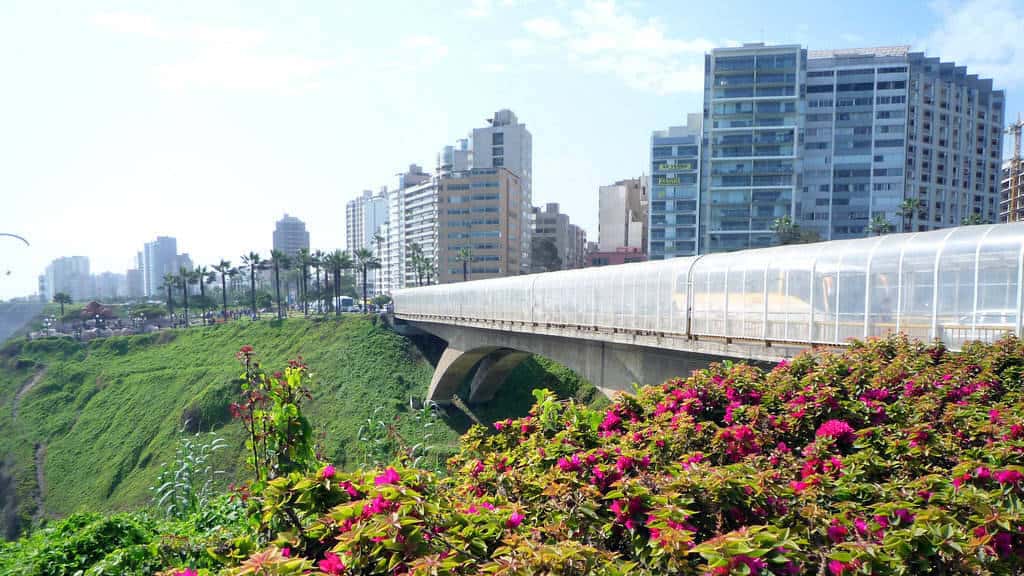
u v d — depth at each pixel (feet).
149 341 300.61
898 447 25.70
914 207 314.14
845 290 59.72
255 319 338.95
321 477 17.58
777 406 33.27
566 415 32.68
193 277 373.20
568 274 110.01
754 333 68.54
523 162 504.02
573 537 17.62
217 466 173.06
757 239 347.36
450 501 18.74
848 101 344.49
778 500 18.58
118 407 228.84
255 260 364.79
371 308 426.92
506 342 143.13
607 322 95.45
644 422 32.60
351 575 14.25
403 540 14.24
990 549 16.10
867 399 34.01
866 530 17.24
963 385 35.63
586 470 21.21
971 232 51.67
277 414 30.19
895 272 55.77
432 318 211.82
